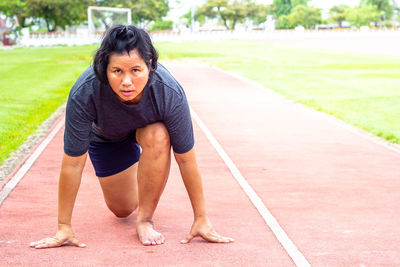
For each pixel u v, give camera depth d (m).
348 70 23.97
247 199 5.39
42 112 11.45
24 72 22.02
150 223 4.04
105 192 4.26
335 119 11.10
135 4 76.00
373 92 15.66
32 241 4.03
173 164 6.90
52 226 4.43
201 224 3.96
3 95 13.97
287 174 6.55
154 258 3.65
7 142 8.07
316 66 26.62
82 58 31.94
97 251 3.78
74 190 3.71
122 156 4.06
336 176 6.46
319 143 8.60
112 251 3.78
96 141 3.97
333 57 33.50
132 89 3.17
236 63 29.23
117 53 3.08
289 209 5.06
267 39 67.81
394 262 3.71
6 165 6.83
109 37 3.10
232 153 7.78
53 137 8.78
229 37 70.69
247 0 97.75
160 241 3.93
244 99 14.36
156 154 3.71
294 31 76.56
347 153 7.86
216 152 7.83
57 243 3.82
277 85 17.89
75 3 62.72
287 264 3.61
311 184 6.06
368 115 11.49
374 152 7.95
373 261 3.72
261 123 10.52
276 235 4.24
